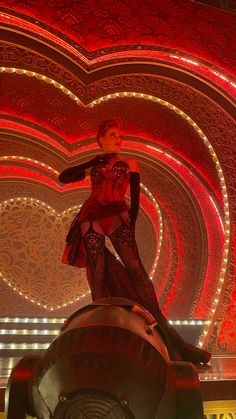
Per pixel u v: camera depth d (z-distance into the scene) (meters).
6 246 7.68
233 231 5.60
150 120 6.10
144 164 6.98
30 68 4.89
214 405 2.89
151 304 3.33
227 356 5.09
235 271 5.52
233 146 5.60
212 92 5.30
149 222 8.23
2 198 7.69
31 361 1.69
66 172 3.82
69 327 1.60
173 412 1.51
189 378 1.56
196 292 6.81
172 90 5.38
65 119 5.98
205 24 5.34
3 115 5.77
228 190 5.68
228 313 5.41
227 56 5.37
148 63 5.02
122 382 1.36
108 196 3.64
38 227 7.84
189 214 7.17
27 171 7.56
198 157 6.36
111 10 4.95
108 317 1.58
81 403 1.36
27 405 1.58
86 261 3.55
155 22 5.10
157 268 7.92
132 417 1.37
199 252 6.98
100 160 3.77
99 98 5.27
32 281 7.72
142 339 1.49
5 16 4.47
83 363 1.37
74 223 3.73
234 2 5.58
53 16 4.67
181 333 5.90
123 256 3.50
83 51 4.76
